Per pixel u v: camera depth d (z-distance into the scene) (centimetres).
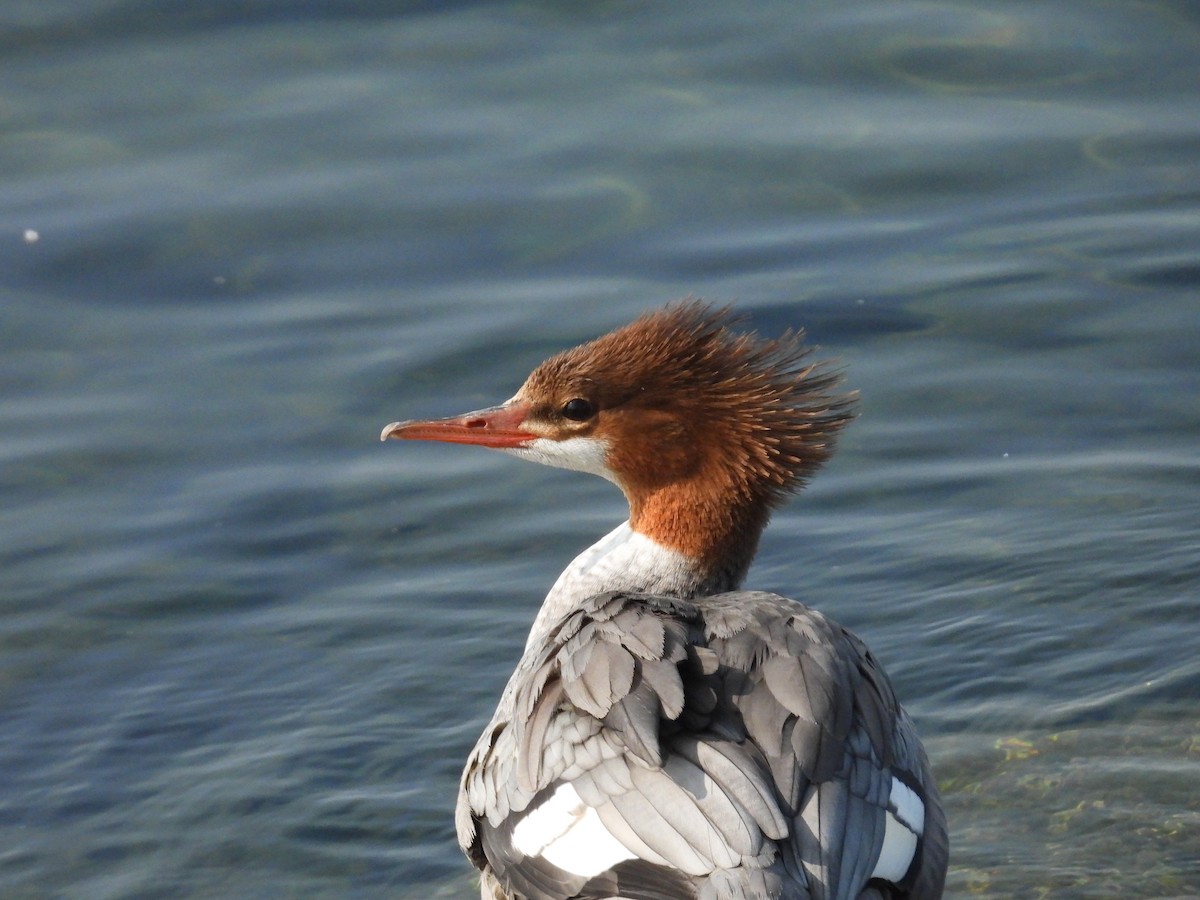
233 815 993
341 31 1756
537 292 1459
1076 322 1398
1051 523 1203
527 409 908
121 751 1053
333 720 1071
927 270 1463
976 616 1121
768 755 675
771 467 866
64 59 1719
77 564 1216
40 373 1404
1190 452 1259
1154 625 1095
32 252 1510
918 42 1717
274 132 1627
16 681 1117
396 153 1605
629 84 1681
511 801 757
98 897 930
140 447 1325
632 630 735
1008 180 1560
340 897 925
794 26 1742
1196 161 1562
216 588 1195
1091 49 1695
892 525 1220
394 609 1168
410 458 1323
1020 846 913
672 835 648
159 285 1487
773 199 1545
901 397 1336
